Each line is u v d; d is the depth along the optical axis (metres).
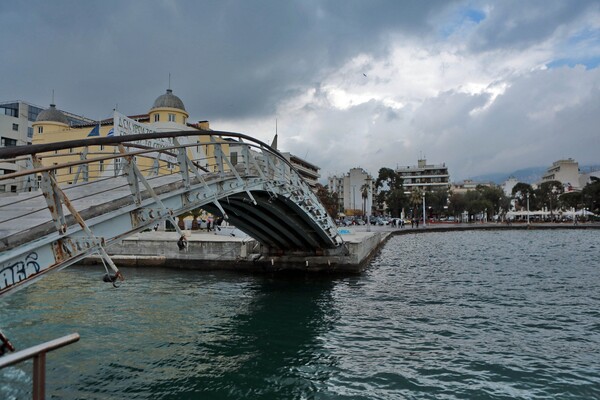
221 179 13.85
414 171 145.12
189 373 10.70
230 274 26.92
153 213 9.94
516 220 113.94
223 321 15.70
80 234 7.96
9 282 6.60
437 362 11.25
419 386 9.77
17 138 68.62
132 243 29.98
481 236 65.00
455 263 32.41
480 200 105.75
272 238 27.17
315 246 27.70
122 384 10.02
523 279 25.03
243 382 10.13
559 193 119.06
